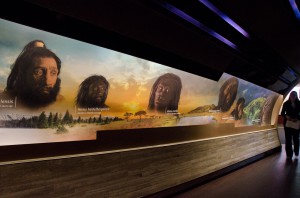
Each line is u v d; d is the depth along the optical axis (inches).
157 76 187.5
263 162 354.3
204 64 215.5
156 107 198.7
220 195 213.8
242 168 316.2
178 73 202.4
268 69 304.5
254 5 168.9
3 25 110.1
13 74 119.1
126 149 179.5
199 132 252.1
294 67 347.3
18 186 124.7
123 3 129.8
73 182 147.0
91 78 150.6
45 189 134.7
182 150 226.2
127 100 175.9
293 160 367.9
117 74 162.9
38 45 124.0
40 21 118.5
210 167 260.1
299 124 381.4
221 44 202.4
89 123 156.0
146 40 159.8
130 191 178.4
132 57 163.8
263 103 386.0
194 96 232.4
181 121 226.8
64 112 142.5
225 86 266.1
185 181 225.3
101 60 151.0
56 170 139.5
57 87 136.9
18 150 125.5
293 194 219.0
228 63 236.7
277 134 469.7
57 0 114.0
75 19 126.9
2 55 114.0
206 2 149.5
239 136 326.3
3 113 118.9
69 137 146.3
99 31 139.1
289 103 381.1
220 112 280.1
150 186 193.0
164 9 142.7
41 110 132.5
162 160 205.0
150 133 198.5
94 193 157.2
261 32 206.2
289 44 259.9
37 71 127.3
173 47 176.9
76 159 148.9
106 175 164.4
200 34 178.2
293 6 192.2
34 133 131.0
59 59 134.0
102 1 123.4
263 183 250.2
